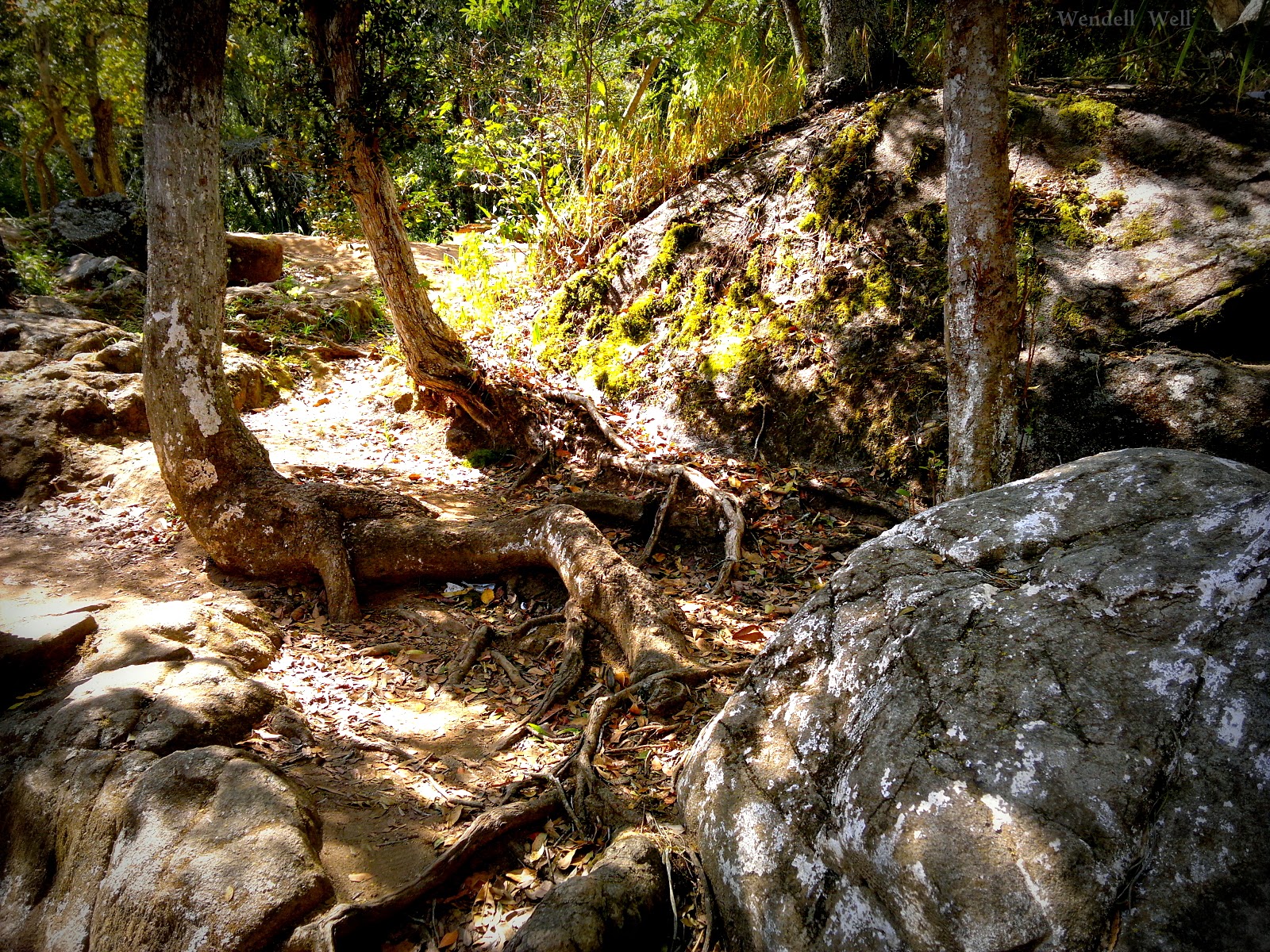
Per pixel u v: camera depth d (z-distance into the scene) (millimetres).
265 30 8070
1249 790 1880
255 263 11188
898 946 2131
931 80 7781
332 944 2598
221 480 5281
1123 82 7168
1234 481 2557
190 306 5148
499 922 2906
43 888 3201
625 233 8461
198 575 5371
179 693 3805
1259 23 3207
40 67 17234
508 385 7410
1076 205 6145
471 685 4426
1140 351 5352
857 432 6090
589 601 4680
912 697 2447
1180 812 1923
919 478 5629
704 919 2703
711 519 5711
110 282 10305
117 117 19219
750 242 7594
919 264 6535
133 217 11945
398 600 5285
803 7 10820
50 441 6562
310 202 7383
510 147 9023
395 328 7273
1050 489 2857
